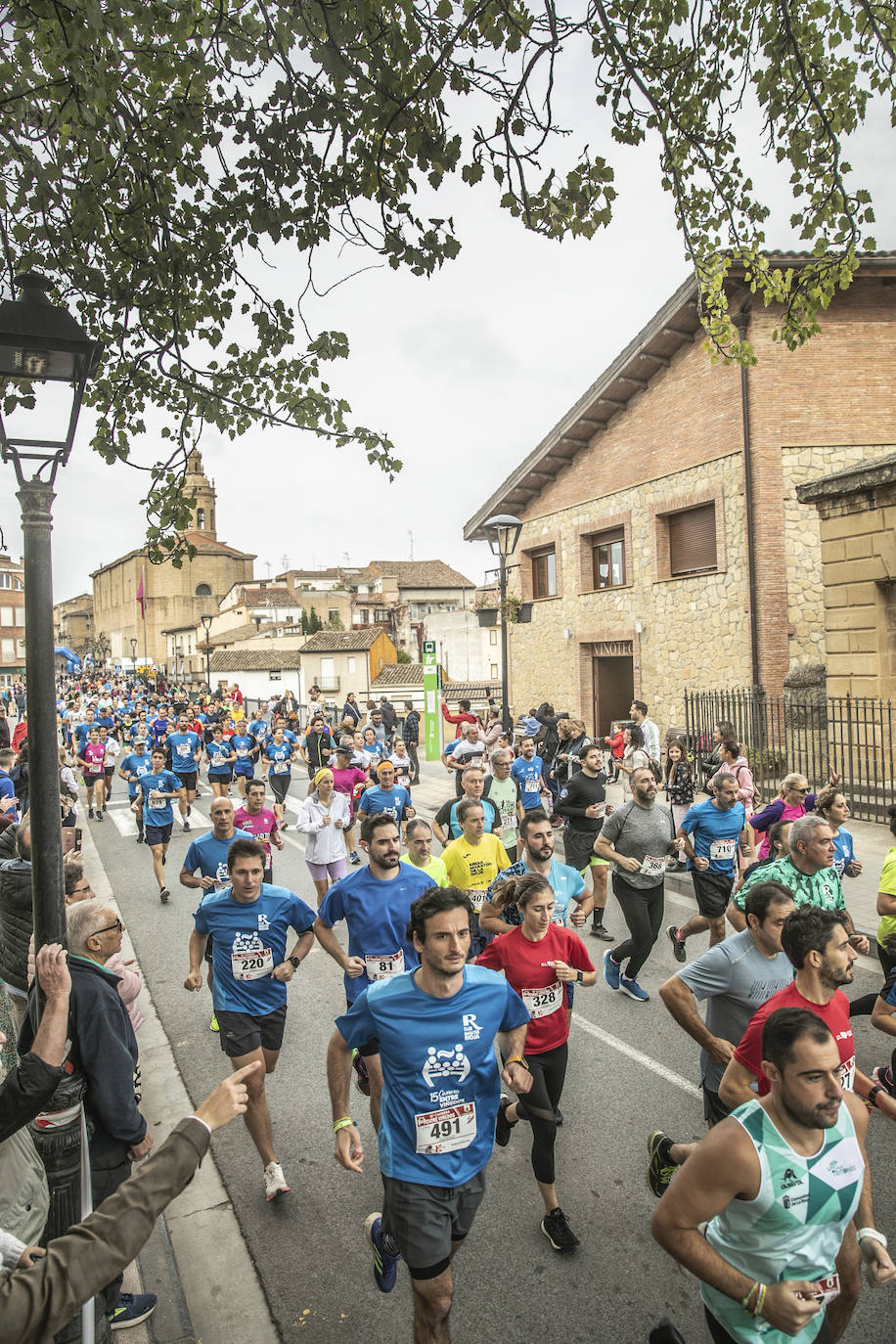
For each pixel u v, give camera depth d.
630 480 19.55
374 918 4.74
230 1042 4.48
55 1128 3.09
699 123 4.54
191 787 16.45
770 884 3.73
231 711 24.81
